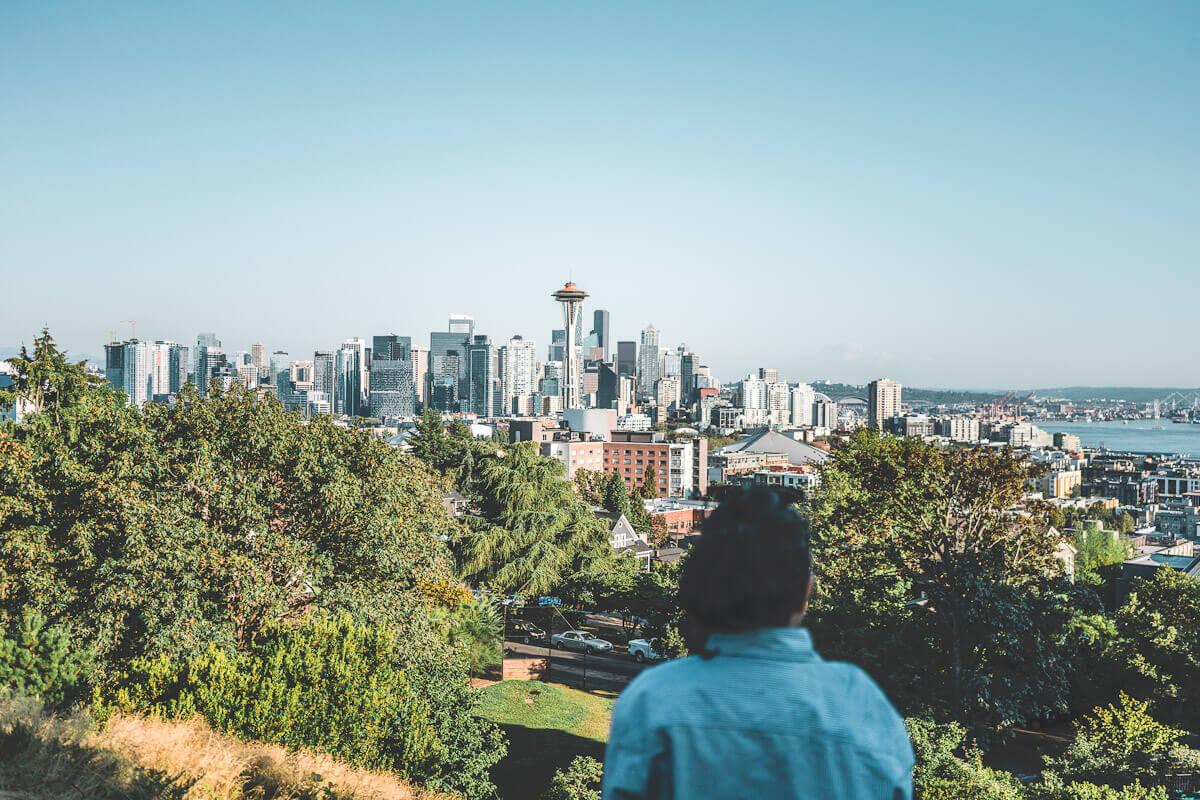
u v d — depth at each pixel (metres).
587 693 43.41
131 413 27.05
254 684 16.08
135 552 21.36
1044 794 20.53
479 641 40.72
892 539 36.94
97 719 13.48
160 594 21.25
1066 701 35.81
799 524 2.15
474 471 63.59
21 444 28.08
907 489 36.97
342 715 16.45
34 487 24.14
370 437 28.27
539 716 37.81
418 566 27.09
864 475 39.94
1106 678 36.44
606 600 54.31
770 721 1.87
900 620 35.56
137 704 15.95
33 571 21.89
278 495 25.42
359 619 23.62
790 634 2.05
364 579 25.61
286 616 24.14
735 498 2.24
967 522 37.50
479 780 21.77
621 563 59.00
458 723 22.08
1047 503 37.28
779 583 1.99
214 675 16.09
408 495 27.22
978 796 20.31
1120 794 19.70
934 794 20.42
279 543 23.22
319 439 26.97
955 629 32.94
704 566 2.06
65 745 10.80
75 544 22.12
